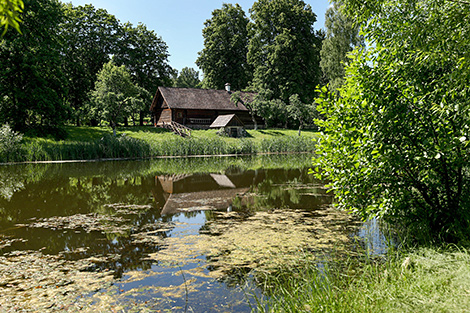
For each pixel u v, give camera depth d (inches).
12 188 454.0
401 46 187.3
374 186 201.6
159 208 334.6
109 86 1200.8
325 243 213.9
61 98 1143.6
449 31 157.8
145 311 135.2
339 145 198.7
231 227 258.8
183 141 1097.4
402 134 182.9
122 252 207.3
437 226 198.4
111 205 350.3
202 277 168.1
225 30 1870.1
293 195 397.7
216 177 566.9
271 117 1528.1
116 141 976.3
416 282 129.6
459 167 181.8
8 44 952.3
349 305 120.4
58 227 266.4
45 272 176.9
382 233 228.8
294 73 1683.1
